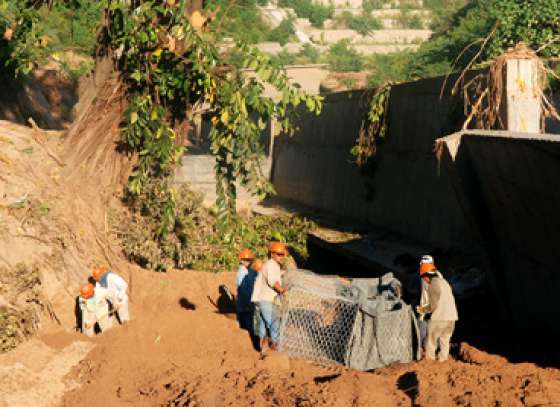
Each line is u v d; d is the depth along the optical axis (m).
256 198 27.55
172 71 13.09
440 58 37.75
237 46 13.09
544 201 10.27
